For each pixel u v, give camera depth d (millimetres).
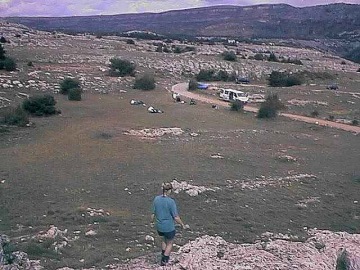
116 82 87500
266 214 26984
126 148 45531
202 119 63844
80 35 182375
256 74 121500
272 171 38750
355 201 31781
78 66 99188
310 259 13227
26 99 61844
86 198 28719
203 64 121875
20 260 14227
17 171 35969
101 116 61312
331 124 66000
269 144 50719
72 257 15523
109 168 37750
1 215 24219
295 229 24156
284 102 79750
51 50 114312
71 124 55531
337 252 14102
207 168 38406
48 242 17344
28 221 22781
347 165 42875
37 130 51781
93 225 21859
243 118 67125
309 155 46312
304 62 154250
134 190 30969
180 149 45750
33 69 87438
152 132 53438
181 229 21469
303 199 31250
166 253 12672
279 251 13773
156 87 90062
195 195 29766
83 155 42312
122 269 13398
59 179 33875
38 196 28938
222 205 28172
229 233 21891
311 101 81500
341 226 26156
